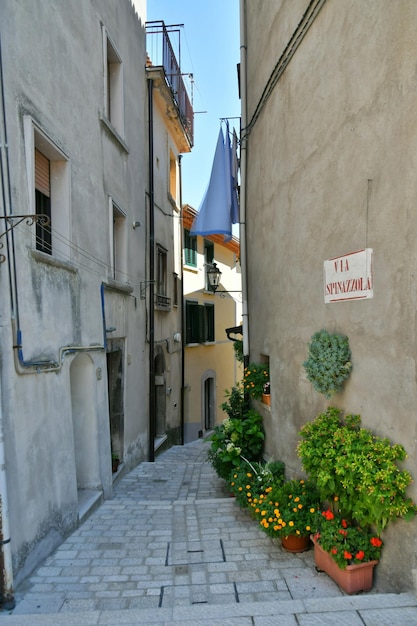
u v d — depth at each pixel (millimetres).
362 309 3656
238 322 22641
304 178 4902
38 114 4859
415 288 2967
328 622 2727
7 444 3781
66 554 4473
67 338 5473
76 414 6598
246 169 8094
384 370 3338
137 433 9797
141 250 10492
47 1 5176
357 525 3656
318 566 3826
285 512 4125
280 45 5781
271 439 6375
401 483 2961
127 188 9227
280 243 5852
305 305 4918
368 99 3525
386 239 3301
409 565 3031
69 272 5637
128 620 2855
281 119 5738
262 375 6863
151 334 10906
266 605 2961
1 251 3879
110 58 8617
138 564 4168
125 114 9164
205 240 17984
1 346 3781
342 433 3471
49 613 3062
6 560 3508
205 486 7598
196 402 16484
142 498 6996
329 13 4227
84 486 6531
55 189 5785
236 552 4316
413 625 2674
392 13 3174
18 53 4402
